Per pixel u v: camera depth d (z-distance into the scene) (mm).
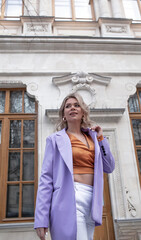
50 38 5246
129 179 4281
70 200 1271
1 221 3967
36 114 4906
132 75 5305
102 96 4957
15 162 4516
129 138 4641
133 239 3760
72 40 5285
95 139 1594
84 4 6699
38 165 4273
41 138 4473
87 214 1325
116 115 4664
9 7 6383
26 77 5008
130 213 3998
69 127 1704
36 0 6316
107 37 5410
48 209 1312
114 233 3941
